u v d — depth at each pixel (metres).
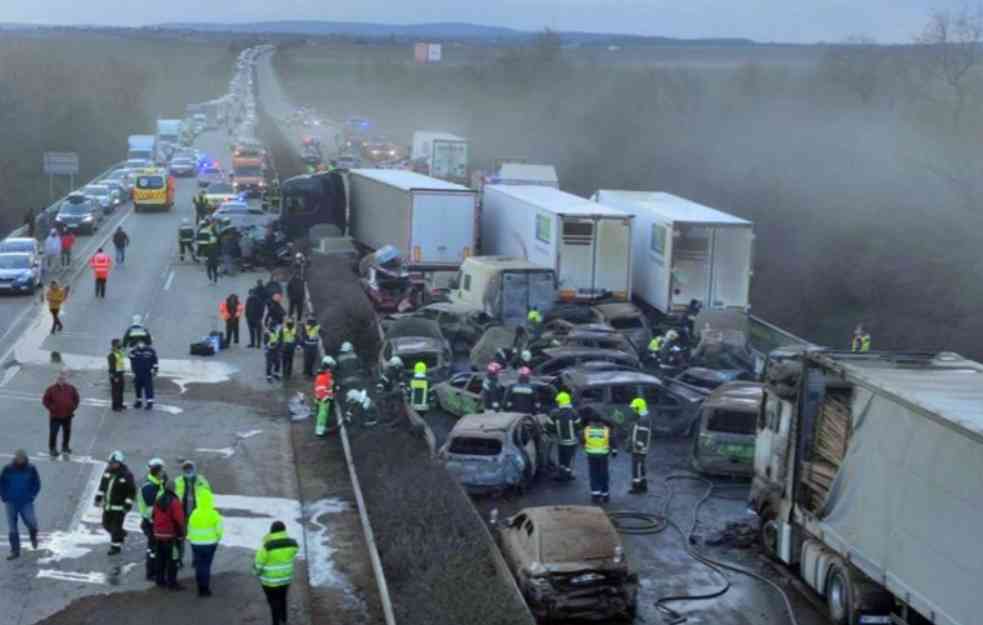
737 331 32.81
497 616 15.24
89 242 54.03
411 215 42.00
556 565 16.73
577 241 37.38
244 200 60.16
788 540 18.58
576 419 23.94
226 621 16.42
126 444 24.81
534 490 23.50
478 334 34.81
